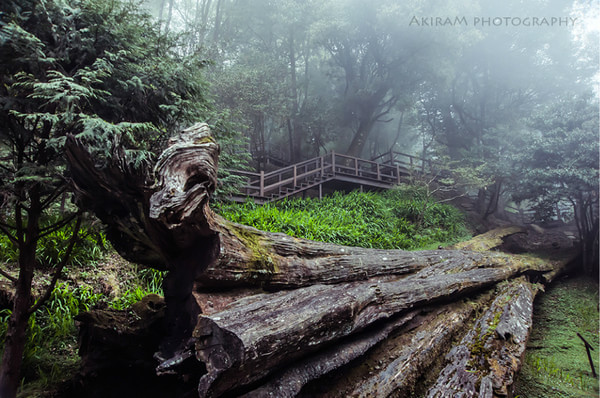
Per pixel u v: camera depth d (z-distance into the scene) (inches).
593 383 159.6
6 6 90.3
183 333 98.4
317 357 102.9
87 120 84.7
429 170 475.8
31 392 106.2
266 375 87.4
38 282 146.3
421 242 346.0
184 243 92.7
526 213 597.9
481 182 413.1
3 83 94.5
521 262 268.8
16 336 96.0
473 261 225.5
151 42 115.0
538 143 350.0
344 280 142.5
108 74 97.2
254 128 508.4
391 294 137.1
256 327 82.0
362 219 347.6
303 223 279.9
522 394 144.9
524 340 155.6
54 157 98.7
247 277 103.4
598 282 307.4
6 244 150.3
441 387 115.8
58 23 96.7
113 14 102.4
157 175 83.4
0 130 93.0
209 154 90.0
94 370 109.4
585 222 345.7
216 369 75.4
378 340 122.8
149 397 110.4
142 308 117.6
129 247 110.3
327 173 429.7
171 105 110.7
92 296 153.5
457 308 175.3
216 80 434.0
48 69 93.7
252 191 438.0
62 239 162.6
